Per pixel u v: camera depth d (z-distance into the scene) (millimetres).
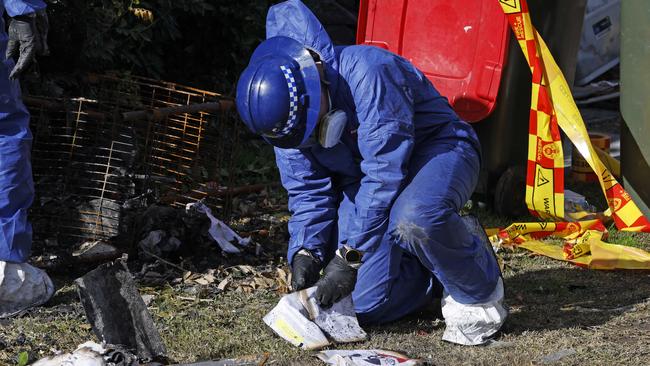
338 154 5238
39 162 7543
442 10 7801
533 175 7465
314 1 10789
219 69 10203
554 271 6957
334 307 5469
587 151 7293
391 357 5047
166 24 9297
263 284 6422
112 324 5102
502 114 7898
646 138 7363
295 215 5566
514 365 5129
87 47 8367
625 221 7383
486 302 5441
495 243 7367
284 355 5195
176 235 6918
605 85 13359
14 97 5727
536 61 7273
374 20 8156
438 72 7883
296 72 4746
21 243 5711
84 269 6645
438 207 4996
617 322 5848
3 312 5695
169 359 5105
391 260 5469
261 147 9812
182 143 8312
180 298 6086
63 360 4812
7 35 5738
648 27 7125
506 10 7262
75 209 6930
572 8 7906
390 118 4816
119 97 8062
